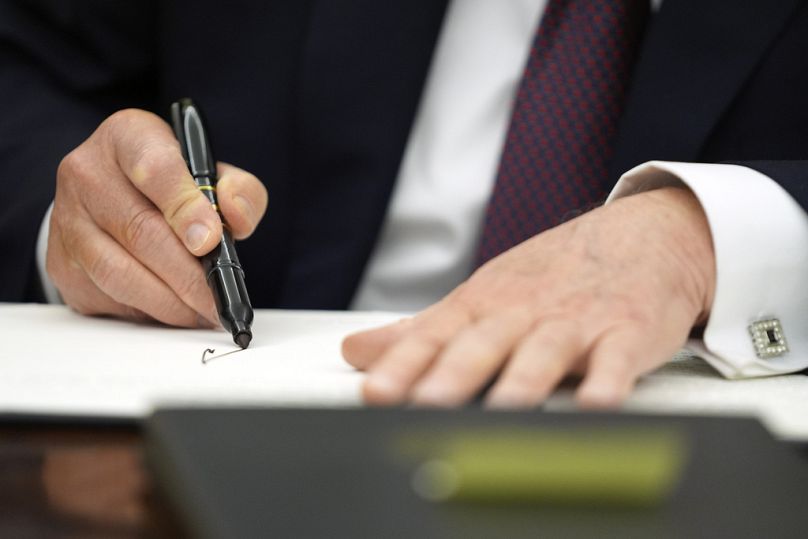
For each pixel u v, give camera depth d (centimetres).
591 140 246
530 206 246
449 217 273
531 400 121
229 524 74
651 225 169
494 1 280
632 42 250
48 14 318
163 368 150
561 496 81
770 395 145
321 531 73
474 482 81
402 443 89
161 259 196
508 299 147
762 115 246
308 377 145
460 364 125
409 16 272
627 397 136
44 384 136
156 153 206
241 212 202
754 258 166
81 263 206
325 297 274
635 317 145
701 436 94
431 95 280
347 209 276
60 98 318
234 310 175
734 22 242
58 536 88
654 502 80
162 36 307
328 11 274
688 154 240
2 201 284
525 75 252
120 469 105
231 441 90
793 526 75
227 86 297
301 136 278
